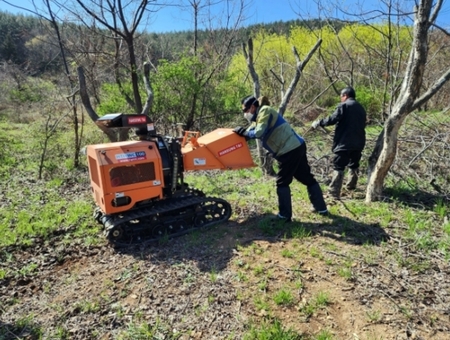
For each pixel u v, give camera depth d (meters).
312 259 4.07
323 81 13.52
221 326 3.11
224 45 12.59
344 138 5.76
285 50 15.66
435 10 5.28
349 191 6.46
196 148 4.89
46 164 8.75
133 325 3.17
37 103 18.94
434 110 11.78
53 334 3.12
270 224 4.98
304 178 5.19
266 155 7.51
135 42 12.23
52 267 4.29
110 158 4.29
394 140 5.36
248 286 3.62
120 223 4.37
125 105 9.86
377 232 4.70
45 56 21.06
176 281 3.78
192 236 4.73
